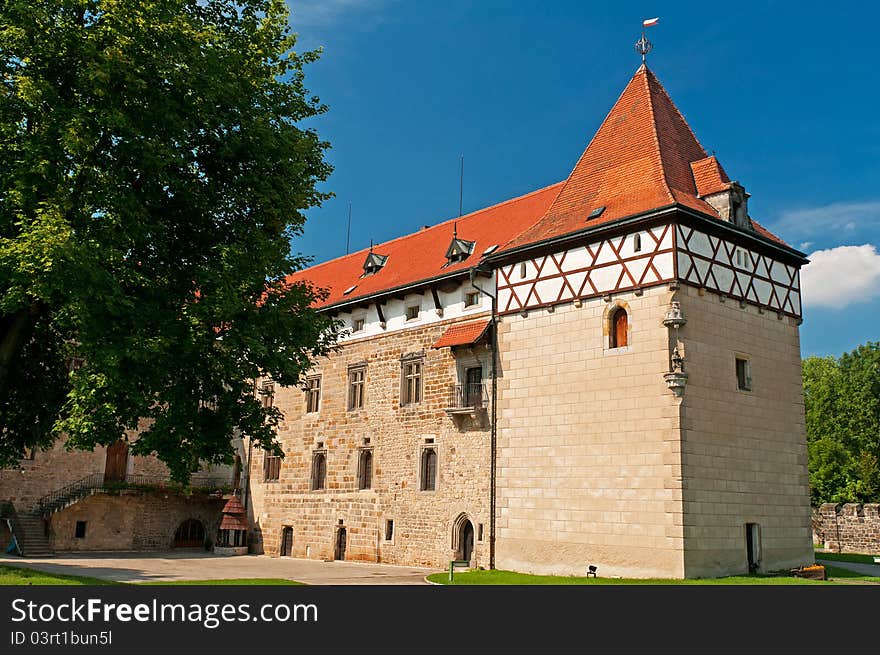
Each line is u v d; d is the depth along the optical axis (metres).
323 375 36.09
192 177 18.45
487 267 28.28
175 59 16.84
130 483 39.53
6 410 19.41
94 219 16.42
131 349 15.23
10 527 35.66
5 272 15.05
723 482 22.84
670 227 23.06
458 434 28.59
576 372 24.69
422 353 30.94
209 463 18.14
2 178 16.09
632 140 27.25
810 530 25.67
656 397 22.56
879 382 56.56
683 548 21.34
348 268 40.31
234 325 17.52
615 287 24.08
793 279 27.36
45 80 15.88
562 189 28.38
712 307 23.72
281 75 20.75
